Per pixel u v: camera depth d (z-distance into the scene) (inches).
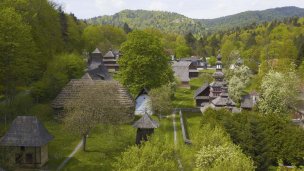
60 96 2918.3
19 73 2810.0
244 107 3602.4
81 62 4109.3
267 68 4424.2
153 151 1401.3
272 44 6707.7
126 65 3474.4
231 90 3946.9
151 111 3277.6
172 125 3019.2
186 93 4884.4
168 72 3996.1
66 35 5502.0
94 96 2492.6
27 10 3575.3
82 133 2192.4
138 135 2330.2
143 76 3400.6
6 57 2615.7
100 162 2086.6
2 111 2677.2
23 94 3255.4
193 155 1668.3
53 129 2667.3
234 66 5211.6
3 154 1798.7
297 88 3452.3
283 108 3191.4
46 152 2074.3
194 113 3550.7
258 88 4067.4
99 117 2268.7
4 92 3068.4
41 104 3068.4
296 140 2313.0
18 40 2691.9
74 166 2014.0
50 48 4109.3
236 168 1363.2
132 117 2945.4
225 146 1646.2
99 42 7130.9
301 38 7076.8
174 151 1531.7
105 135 2573.8
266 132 2367.1
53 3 4921.3
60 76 3422.7
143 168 1353.3
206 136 1812.3
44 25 4104.3
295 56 6225.4
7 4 3265.3
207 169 1501.0
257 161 2159.2
